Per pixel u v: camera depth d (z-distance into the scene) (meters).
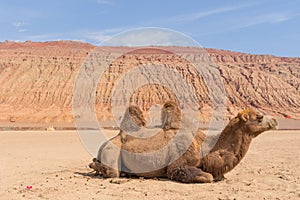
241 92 134.00
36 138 30.44
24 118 96.06
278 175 11.34
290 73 158.38
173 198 8.26
